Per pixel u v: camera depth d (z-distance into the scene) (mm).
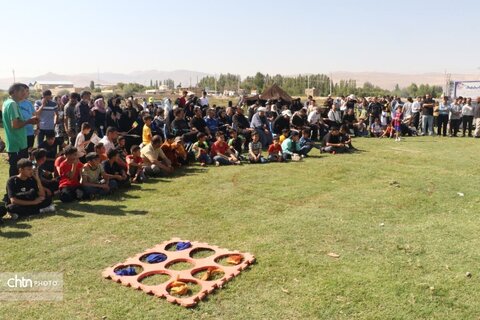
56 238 6125
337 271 5035
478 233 6332
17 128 7605
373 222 6848
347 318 4078
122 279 4816
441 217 7141
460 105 19328
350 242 5957
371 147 15758
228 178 10133
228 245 5887
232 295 4512
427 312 4172
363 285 4695
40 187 7297
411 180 9922
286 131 13734
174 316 4121
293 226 6621
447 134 20125
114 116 12977
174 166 11383
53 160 9281
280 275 4949
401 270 5070
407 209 7590
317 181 9844
